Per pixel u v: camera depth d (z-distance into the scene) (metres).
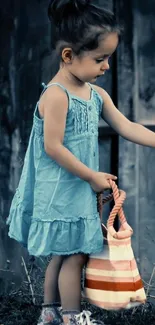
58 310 4.52
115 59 5.58
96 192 4.29
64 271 4.34
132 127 4.55
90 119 4.32
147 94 5.57
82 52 4.20
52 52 5.65
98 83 5.62
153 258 5.66
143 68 5.57
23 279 5.77
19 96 5.76
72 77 4.31
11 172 5.80
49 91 4.27
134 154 5.63
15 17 5.72
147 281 5.65
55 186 4.27
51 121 4.21
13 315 5.25
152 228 5.65
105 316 5.19
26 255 5.78
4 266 5.83
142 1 5.53
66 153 4.20
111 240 4.30
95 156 4.38
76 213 4.25
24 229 4.45
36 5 5.66
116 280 4.28
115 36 4.22
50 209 4.27
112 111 4.54
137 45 5.55
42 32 5.66
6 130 5.80
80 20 4.18
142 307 5.33
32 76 5.71
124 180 5.66
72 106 4.25
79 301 4.37
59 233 4.26
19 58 5.73
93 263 4.33
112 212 4.30
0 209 5.83
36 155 4.36
